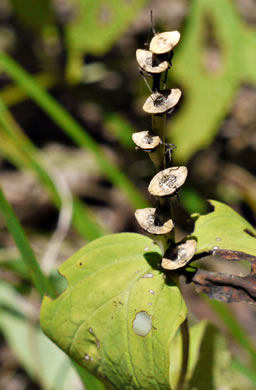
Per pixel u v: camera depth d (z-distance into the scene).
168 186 0.20
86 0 0.46
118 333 0.20
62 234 0.29
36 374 0.30
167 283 0.20
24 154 0.32
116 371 0.20
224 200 0.47
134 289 0.20
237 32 0.42
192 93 0.42
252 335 0.37
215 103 0.41
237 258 0.20
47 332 0.21
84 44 0.47
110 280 0.20
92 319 0.20
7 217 0.25
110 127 0.47
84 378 0.23
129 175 0.47
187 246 0.20
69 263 0.21
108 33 0.46
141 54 0.19
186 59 0.42
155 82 0.19
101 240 0.21
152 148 0.19
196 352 0.24
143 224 0.20
